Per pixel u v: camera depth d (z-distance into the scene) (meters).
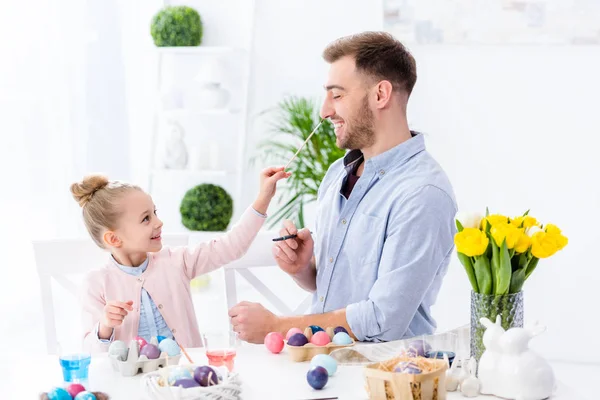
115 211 2.05
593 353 3.76
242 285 4.00
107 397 1.37
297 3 3.98
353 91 1.97
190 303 2.15
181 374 1.39
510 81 3.76
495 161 3.81
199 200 3.95
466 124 3.81
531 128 3.77
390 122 1.98
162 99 4.03
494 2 3.70
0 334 3.56
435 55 3.80
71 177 3.86
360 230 1.95
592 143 3.72
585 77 3.70
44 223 3.74
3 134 3.59
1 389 1.50
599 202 3.73
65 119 3.82
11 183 3.62
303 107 3.77
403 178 1.92
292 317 1.82
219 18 4.08
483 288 1.50
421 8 3.77
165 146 4.05
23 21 3.65
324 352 1.63
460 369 1.46
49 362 1.70
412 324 1.93
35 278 3.70
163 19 3.97
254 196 4.08
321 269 2.08
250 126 4.05
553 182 3.77
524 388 1.36
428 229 1.83
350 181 2.10
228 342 1.56
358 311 1.79
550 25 3.68
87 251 2.23
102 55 3.99
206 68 3.96
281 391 1.45
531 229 1.51
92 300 2.04
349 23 3.93
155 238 2.09
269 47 4.02
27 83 3.67
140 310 2.07
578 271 3.76
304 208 3.97
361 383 1.49
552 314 3.80
